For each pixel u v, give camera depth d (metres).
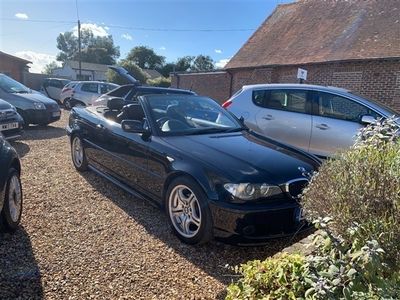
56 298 2.69
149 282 2.96
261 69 18.53
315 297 1.78
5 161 3.54
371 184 2.02
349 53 15.21
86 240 3.63
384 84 14.09
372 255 1.77
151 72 72.19
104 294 2.77
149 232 3.89
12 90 10.86
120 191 5.17
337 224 2.06
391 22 15.76
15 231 3.75
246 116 7.48
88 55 85.81
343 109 6.46
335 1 19.52
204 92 22.48
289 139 6.92
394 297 1.70
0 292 2.71
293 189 3.41
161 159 3.99
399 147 2.38
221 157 3.66
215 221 3.36
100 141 5.34
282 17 21.61
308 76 16.50
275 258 2.29
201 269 3.21
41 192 4.98
